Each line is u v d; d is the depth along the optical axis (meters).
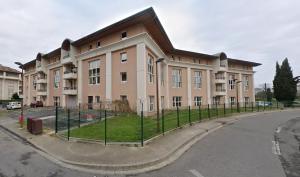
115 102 22.89
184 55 34.81
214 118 21.22
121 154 8.42
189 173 6.59
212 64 38.91
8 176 6.51
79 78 28.86
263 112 30.06
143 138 10.58
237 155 8.46
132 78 22.55
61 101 35.91
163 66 31.55
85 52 27.95
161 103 28.86
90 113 22.05
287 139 11.66
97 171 6.99
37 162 7.91
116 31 24.52
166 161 7.89
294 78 49.59
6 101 59.03
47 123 16.75
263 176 6.24
